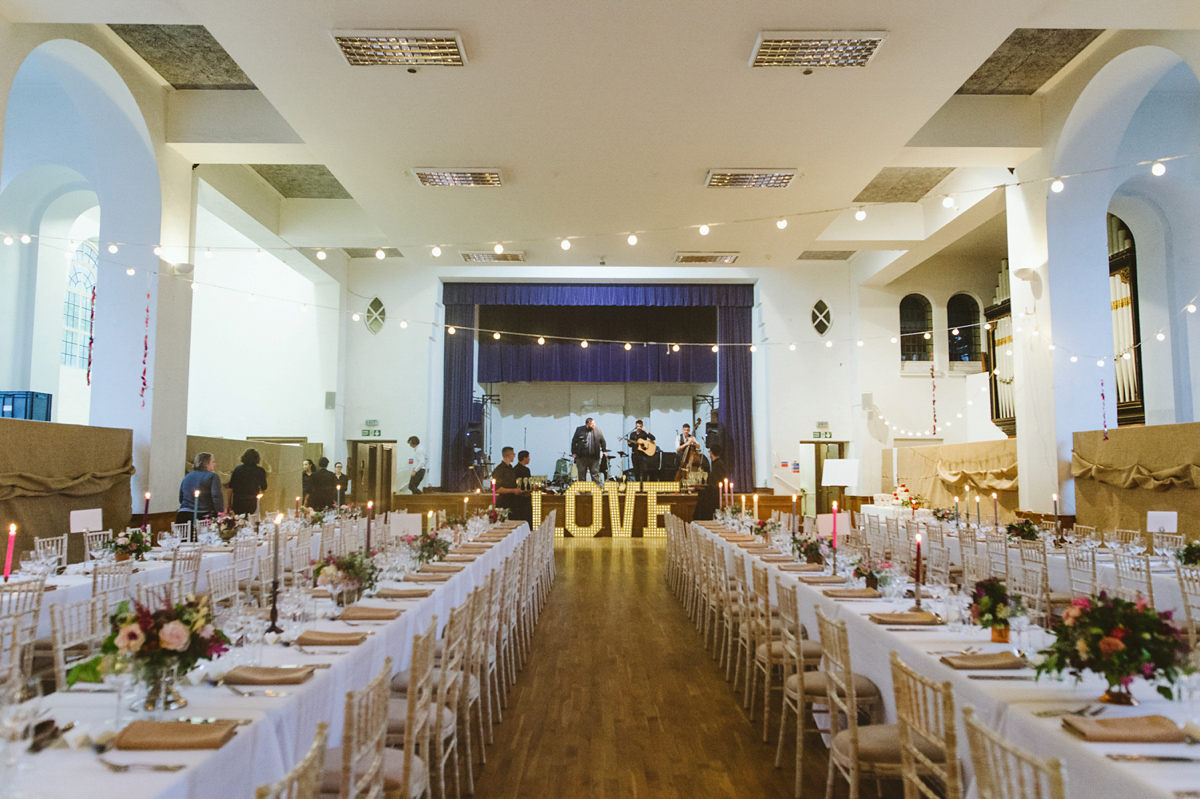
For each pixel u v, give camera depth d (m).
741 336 18.86
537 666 6.55
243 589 6.73
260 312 17.64
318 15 6.15
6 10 6.73
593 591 10.08
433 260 13.69
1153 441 8.91
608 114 7.83
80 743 2.33
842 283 18.42
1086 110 9.55
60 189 11.20
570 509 15.96
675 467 18.64
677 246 12.60
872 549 8.32
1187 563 6.64
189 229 10.41
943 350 17.70
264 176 13.41
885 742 3.35
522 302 18.53
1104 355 10.19
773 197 10.16
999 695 2.95
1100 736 2.45
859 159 8.89
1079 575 6.90
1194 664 2.94
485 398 20.02
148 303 9.59
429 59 6.79
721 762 4.50
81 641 4.16
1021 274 10.62
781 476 17.91
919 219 14.13
